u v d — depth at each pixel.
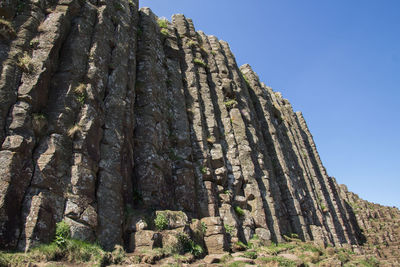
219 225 15.10
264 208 22.55
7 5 12.00
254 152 25.73
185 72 24.55
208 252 14.30
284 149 34.81
